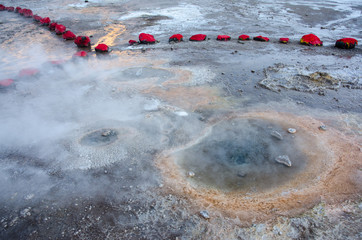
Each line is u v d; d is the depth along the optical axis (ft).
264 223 11.63
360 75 28.63
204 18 55.52
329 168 15.19
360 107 22.06
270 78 27.61
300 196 13.25
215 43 40.14
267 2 74.54
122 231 11.34
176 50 36.83
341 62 32.96
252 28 49.01
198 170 15.05
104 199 12.98
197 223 11.64
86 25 50.96
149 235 11.16
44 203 12.81
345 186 13.83
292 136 18.08
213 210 12.36
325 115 20.77
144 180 14.19
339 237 10.97
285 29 49.01
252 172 14.97
